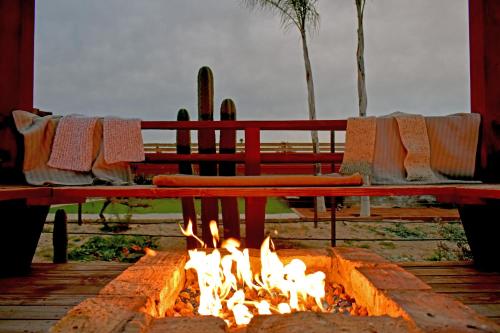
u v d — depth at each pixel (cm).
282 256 262
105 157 323
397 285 172
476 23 340
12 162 321
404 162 325
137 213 949
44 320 196
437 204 1130
